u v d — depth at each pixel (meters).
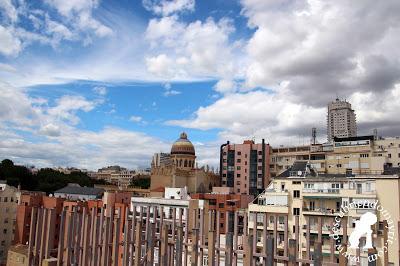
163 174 140.75
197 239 35.91
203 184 142.75
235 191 141.88
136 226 41.53
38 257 47.97
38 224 48.50
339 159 120.06
